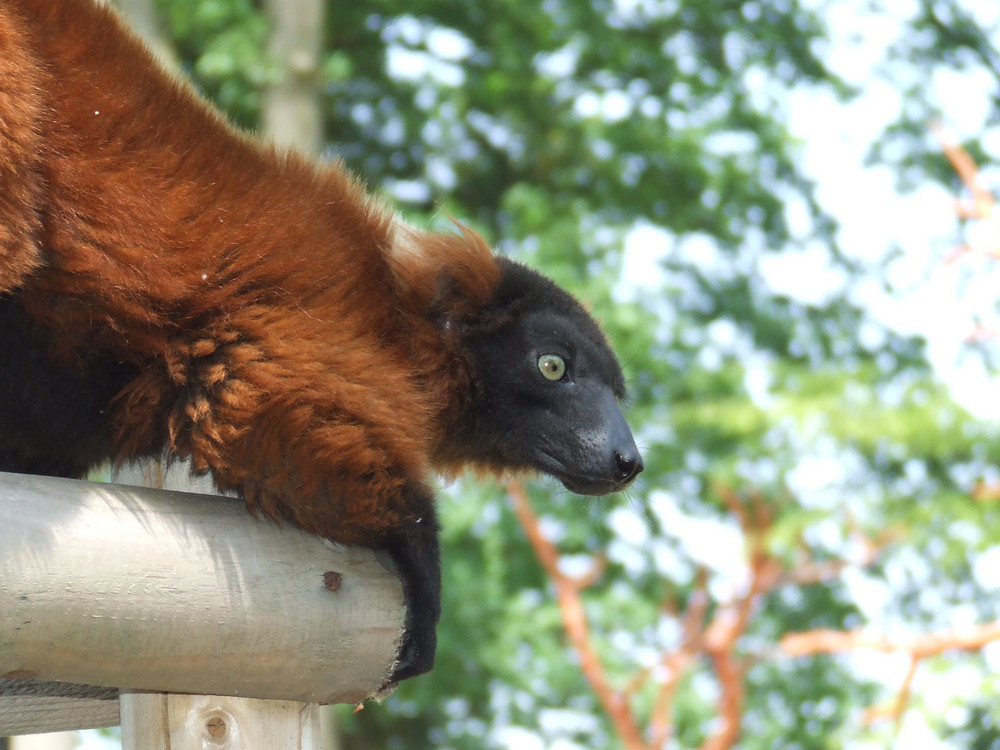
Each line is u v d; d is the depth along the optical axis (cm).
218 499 374
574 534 1470
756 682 1647
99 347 397
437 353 482
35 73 371
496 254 532
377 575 388
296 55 1457
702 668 1510
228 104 1542
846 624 1719
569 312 525
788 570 1493
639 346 1507
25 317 392
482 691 1509
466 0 1803
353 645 375
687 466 1644
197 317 390
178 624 343
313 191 435
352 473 386
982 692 1066
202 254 391
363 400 394
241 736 410
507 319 506
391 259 458
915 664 902
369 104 1827
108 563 333
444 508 1380
